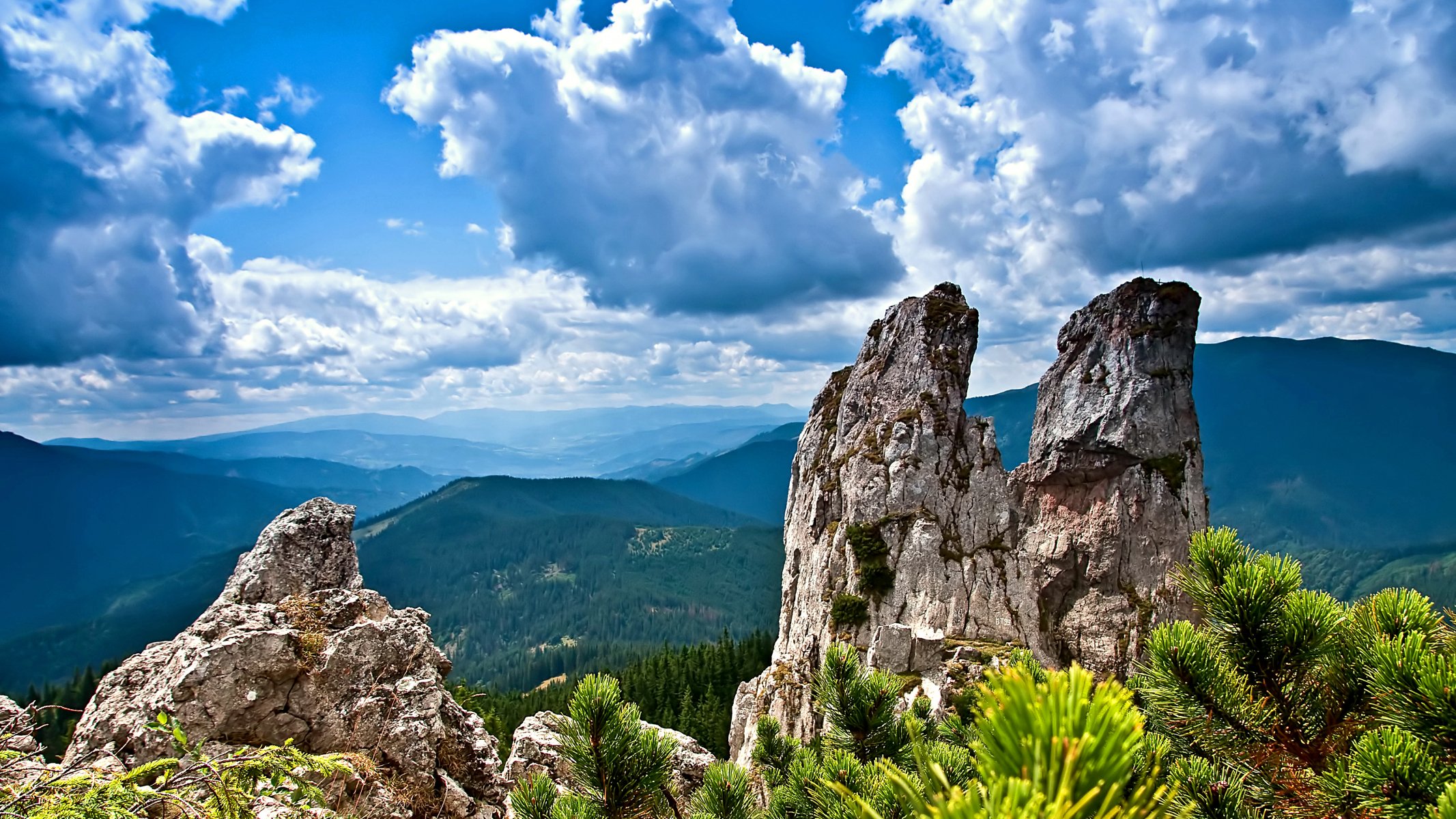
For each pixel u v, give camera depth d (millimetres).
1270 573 7730
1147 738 7793
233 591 22188
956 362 57438
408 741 17109
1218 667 7754
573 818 9141
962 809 2584
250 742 16234
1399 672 6363
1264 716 7605
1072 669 2748
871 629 47844
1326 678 7684
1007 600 49375
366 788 15438
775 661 57344
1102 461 62188
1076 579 61125
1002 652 43000
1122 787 2535
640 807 9992
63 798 7695
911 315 60438
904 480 52500
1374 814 6215
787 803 10383
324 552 23344
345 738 16812
